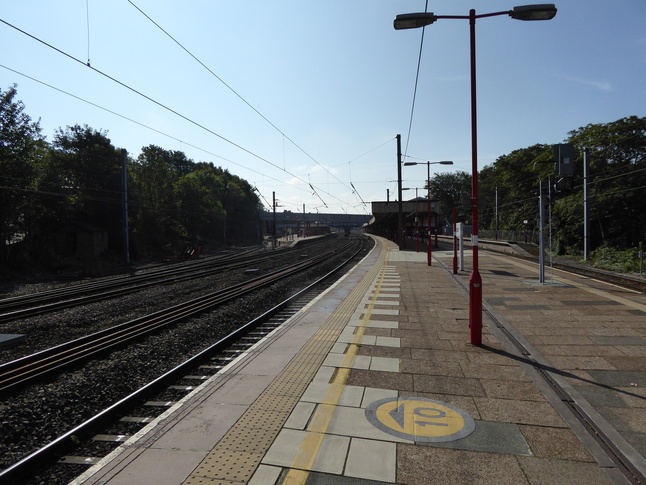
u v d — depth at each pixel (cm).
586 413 445
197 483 325
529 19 705
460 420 430
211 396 493
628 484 320
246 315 1177
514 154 5653
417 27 745
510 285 1409
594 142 3519
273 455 365
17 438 484
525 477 331
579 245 3553
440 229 7556
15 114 2762
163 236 5016
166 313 1154
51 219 3369
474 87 714
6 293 1889
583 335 755
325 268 2489
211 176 8075
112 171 4022
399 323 867
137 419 508
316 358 636
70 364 724
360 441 388
